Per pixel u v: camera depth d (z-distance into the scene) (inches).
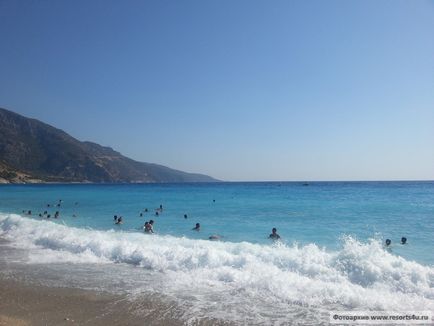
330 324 315.6
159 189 3376.0
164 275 471.2
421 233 779.4
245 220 1023.6
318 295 385.7
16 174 5639.8
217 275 461.4
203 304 365.4
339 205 1438.2
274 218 1051.9
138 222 1022.4
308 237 749.3
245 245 629.6
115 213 1250.6
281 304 365.1
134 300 376.2
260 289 410.3
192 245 635.5
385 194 2250.2
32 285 426.6
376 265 435.5
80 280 446.3
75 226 954.7
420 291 383.6
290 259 496.7
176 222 1011.3
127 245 600.1
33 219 1014.4
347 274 438.9
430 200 1683.1
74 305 362.0
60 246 655.8
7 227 880.3
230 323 319.3
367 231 811.4
